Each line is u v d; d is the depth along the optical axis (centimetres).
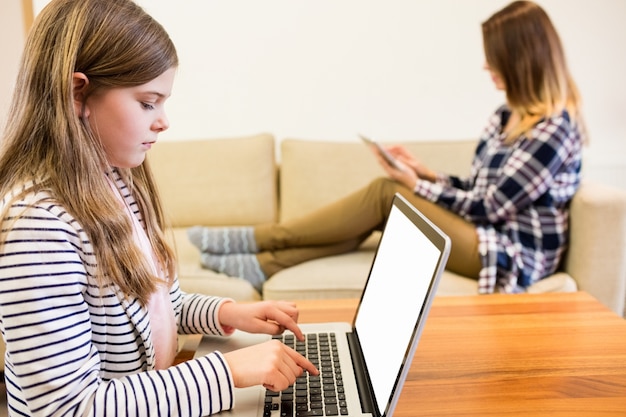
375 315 93
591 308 116
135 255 79
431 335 103
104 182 76
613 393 81
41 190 72
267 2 271
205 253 208
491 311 115
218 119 281
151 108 78
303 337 100
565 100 194
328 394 81
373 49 275
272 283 196
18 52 138
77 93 75
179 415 71
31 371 65
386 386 75
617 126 286
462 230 194
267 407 78
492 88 279
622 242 187
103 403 68
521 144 193
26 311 65
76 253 71
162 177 250
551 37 192
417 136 284
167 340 90
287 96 279
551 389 83
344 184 248
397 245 95
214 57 275
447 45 275
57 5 77
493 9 271
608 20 276
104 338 77
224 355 79
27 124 75
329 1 271
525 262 192
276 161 283
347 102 280
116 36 74
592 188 198
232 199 250
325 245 209
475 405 79
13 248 67
